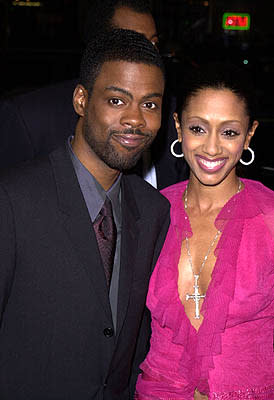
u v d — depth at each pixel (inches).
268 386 86.5
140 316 88.0
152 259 89.3
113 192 81.7
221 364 85.8
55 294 77.4
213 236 90.6
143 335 94.8
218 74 85.0
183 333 87.0
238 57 522.3
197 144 86.9
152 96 75.7
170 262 90.0
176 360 89.1
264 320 87.0
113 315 82.0
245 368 86.0
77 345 78.7
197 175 88.7
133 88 74.7
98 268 78.4
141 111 76.0
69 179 79.4
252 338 86.6
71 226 77.9
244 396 85.5
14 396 78.1
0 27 669.3
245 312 85.3
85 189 80.0
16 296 77.0
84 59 78.2
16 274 76.7
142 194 89.0
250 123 86.8
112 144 76.5
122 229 83.1
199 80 85.4
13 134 106.0
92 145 77.7
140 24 120.5
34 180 78.3
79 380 79.6
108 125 75.7
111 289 81.9
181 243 91.7
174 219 92.3
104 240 80.1
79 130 80.0
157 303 89.8
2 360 78.1
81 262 78.1
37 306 77.0
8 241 74.9
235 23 767.7
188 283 90.7
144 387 90.9
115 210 82.7
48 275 77.0
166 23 706.8
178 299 88.7
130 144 76.5
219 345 84.7
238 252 87.3
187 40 685.9
